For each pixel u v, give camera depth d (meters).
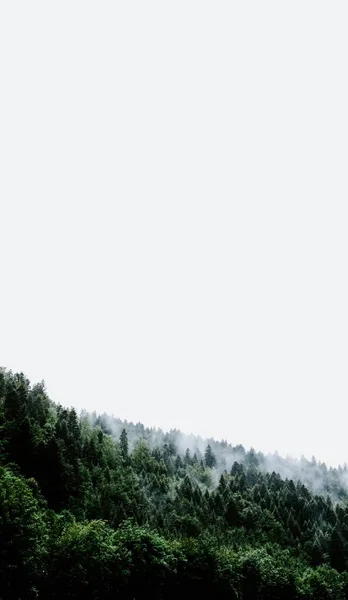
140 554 47.91
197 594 54.94
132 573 46.19
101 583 41.53
